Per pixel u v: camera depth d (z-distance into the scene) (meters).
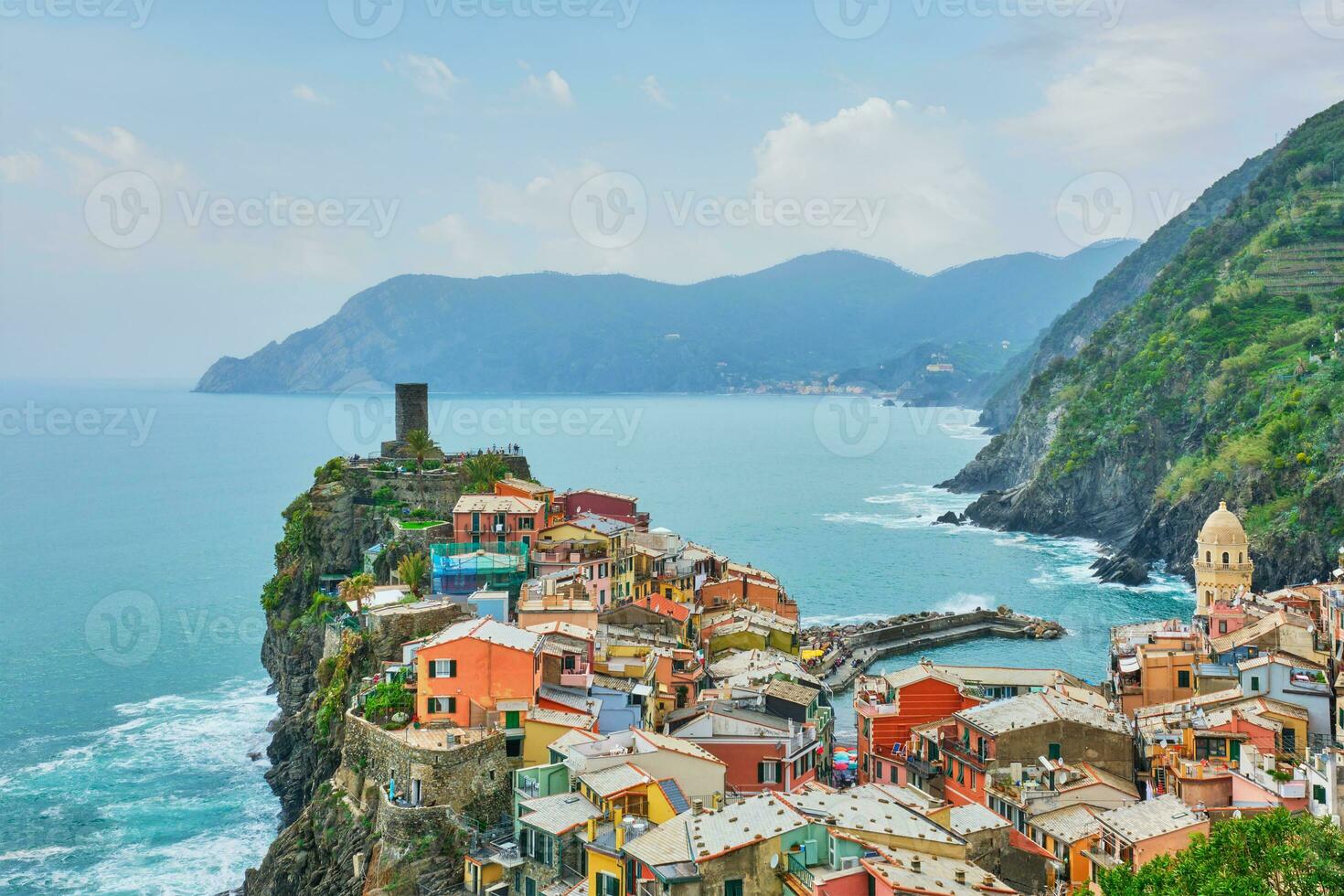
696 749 100.88
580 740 101.69
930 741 115.56
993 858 88.25
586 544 164.00
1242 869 69.25
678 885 71.56
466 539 166.00
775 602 191.75
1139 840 83.75
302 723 153.00
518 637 114.31
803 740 115.06
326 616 173.88
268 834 144.62
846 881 67.88
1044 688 124.19
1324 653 123.38
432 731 109.56
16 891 130.25
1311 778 88.50
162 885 131.62
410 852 101.00
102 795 157.00
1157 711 115.81
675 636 152.12
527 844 93.69
